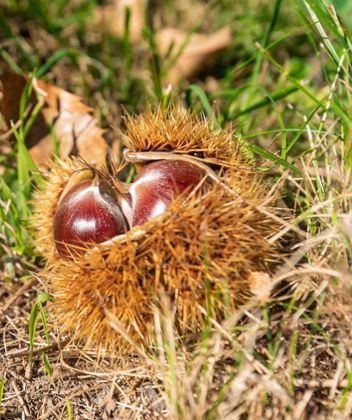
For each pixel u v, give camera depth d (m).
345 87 0.47
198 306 0.41
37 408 0.43
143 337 0.42
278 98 0.51
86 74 0.57
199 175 0.42
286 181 0.48
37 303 0.44
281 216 0.45
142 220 0.42
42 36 0.59
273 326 0.43
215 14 0.61
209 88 0.58
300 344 0.42
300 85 0.47
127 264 0.41
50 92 0.51
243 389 0.41
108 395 0.43
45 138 0.51
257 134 0.48
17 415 0.43
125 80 0.57
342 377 0.41
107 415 0.42
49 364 0.44
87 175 0.44
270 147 0.49
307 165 0.45
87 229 0.42
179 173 0.42
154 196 0.42
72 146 0.51
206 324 0.41
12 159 0.52
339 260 0.43
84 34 0.60
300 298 0.43
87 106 0.52
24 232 0.48
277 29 0.59
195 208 0.41
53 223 0.43
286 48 0.59
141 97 0.56
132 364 0.43
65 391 0.43
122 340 0.42
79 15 0.59
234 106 0.55
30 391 0.43
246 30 0.59
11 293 0.47
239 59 0.59
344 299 0.42
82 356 0.44
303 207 0.46
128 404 0.43
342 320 0.42
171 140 0.44
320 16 0.45
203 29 0.61
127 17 0.55
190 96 0.53
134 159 0.44
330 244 0.43
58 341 0.44
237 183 0.43
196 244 0.41
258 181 0.44
